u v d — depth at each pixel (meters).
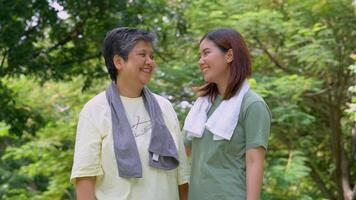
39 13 8.55
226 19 9.58
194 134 3.02
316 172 11.20
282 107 8.94
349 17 9.21
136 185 2.86
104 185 2.88
